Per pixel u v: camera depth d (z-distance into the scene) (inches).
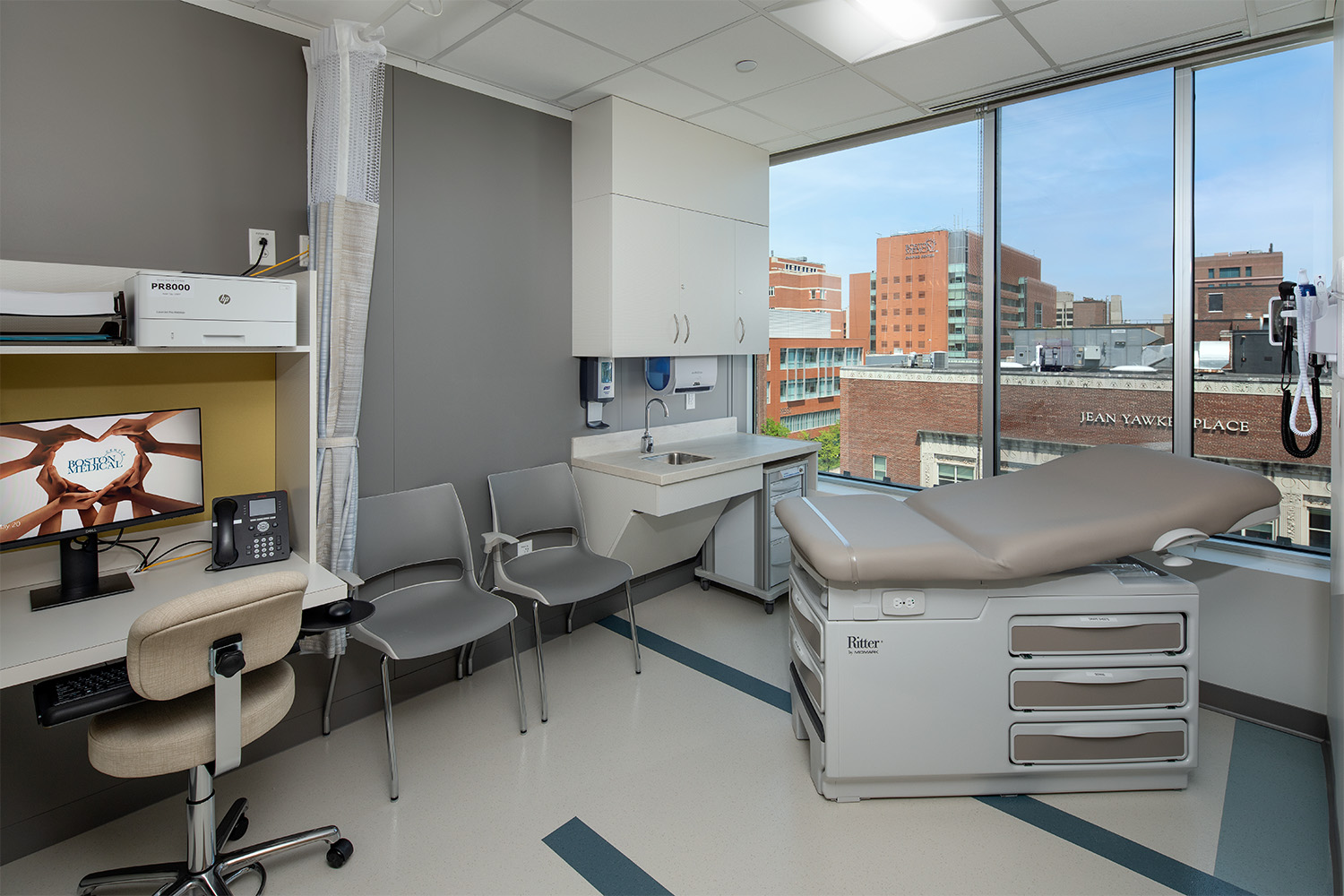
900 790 80.3
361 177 83.3
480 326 111.5
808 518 86.9
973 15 86.8
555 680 110.7
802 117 125.6
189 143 80.0
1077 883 67.2
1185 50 97.0
